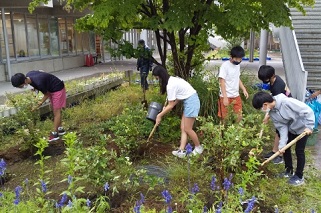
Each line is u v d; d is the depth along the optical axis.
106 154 4.14
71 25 19.16
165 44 7.11
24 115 5.77
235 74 5.27
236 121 4.63
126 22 5.98
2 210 2.95
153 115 5.32
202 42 6.39
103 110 7.49
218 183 3.75
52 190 3.98
